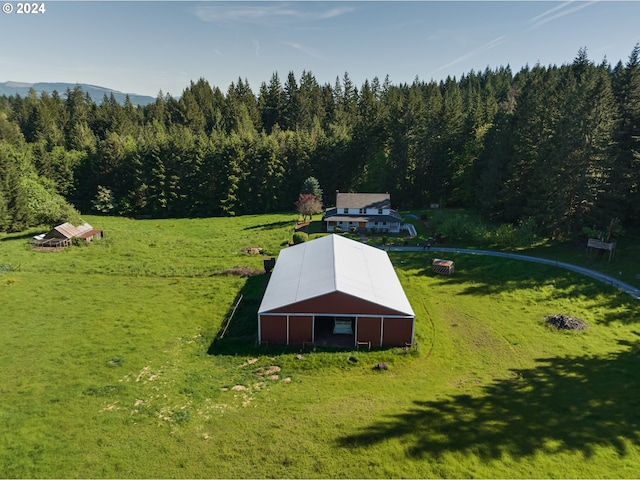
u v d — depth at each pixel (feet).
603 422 63.87
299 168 310.86
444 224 183.62
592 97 158.92
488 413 65.92
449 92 428.56
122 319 103.76
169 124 441.68
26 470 53.47
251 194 301.22
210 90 524.52
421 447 57.26
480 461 54.75
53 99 484.74
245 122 391.04
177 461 55.26
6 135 317.22
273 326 91.61
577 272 135.13
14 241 174.81
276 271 119.03
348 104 453.17
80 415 65.36
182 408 67.36
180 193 296.10
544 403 69.21
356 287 96.12
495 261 150.10
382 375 79.97
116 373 78.74
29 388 73.20
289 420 63.87
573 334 97.55
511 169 192.44
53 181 285.02
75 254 160.15
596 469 53.52
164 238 200.75
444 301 119.24
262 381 76.84
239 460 55.36
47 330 97.04
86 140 345.92
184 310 110.01
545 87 208.95
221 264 151.53
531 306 114.93
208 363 83.82
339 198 222.48
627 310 109.60
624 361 84.84
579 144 154.10
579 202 158.20
